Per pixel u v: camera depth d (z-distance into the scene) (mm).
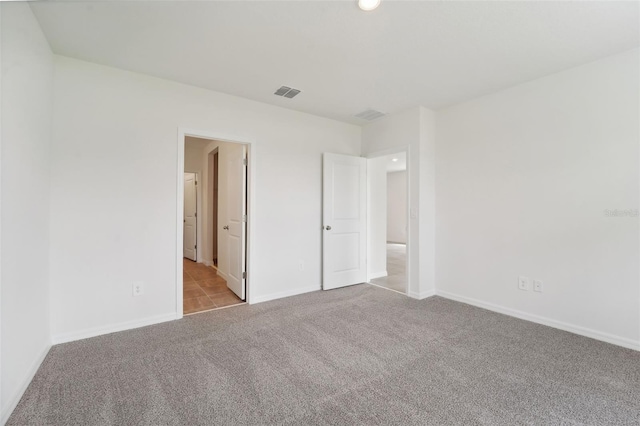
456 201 3658
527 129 3021
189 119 3090
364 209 4543
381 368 2104
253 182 3529
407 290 3877
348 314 3184
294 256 3900
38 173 2115
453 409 1671
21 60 1785
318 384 1912
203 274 5023
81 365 2121
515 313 3119
